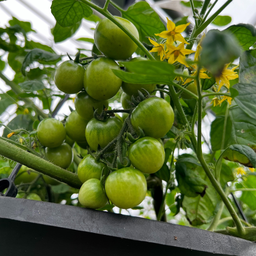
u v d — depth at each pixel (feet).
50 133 2.36
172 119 1.95
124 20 2.06
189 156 3.06
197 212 3.17
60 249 1.65
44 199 3.77
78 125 2.39
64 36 3.37
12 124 3.86
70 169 3.46
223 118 3.18
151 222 1.69
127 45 2.02
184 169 2.85
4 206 1.54
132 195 1.69
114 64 2.05
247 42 2.37
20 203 1.57
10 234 1.58
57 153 2.51
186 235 1.71
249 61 2.19
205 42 1.05
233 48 1.03
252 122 2.77
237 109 3.09
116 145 1.95
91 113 2.24
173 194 4.11
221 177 3.18
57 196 4.01
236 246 1.80
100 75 1.98
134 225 1.65
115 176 1.72
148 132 1.94
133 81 1.60
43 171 2.25
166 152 2.85
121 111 2.15
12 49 4.35
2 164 3.82
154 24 2.65
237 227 2.18
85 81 2.06
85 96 2.22
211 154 3.40
